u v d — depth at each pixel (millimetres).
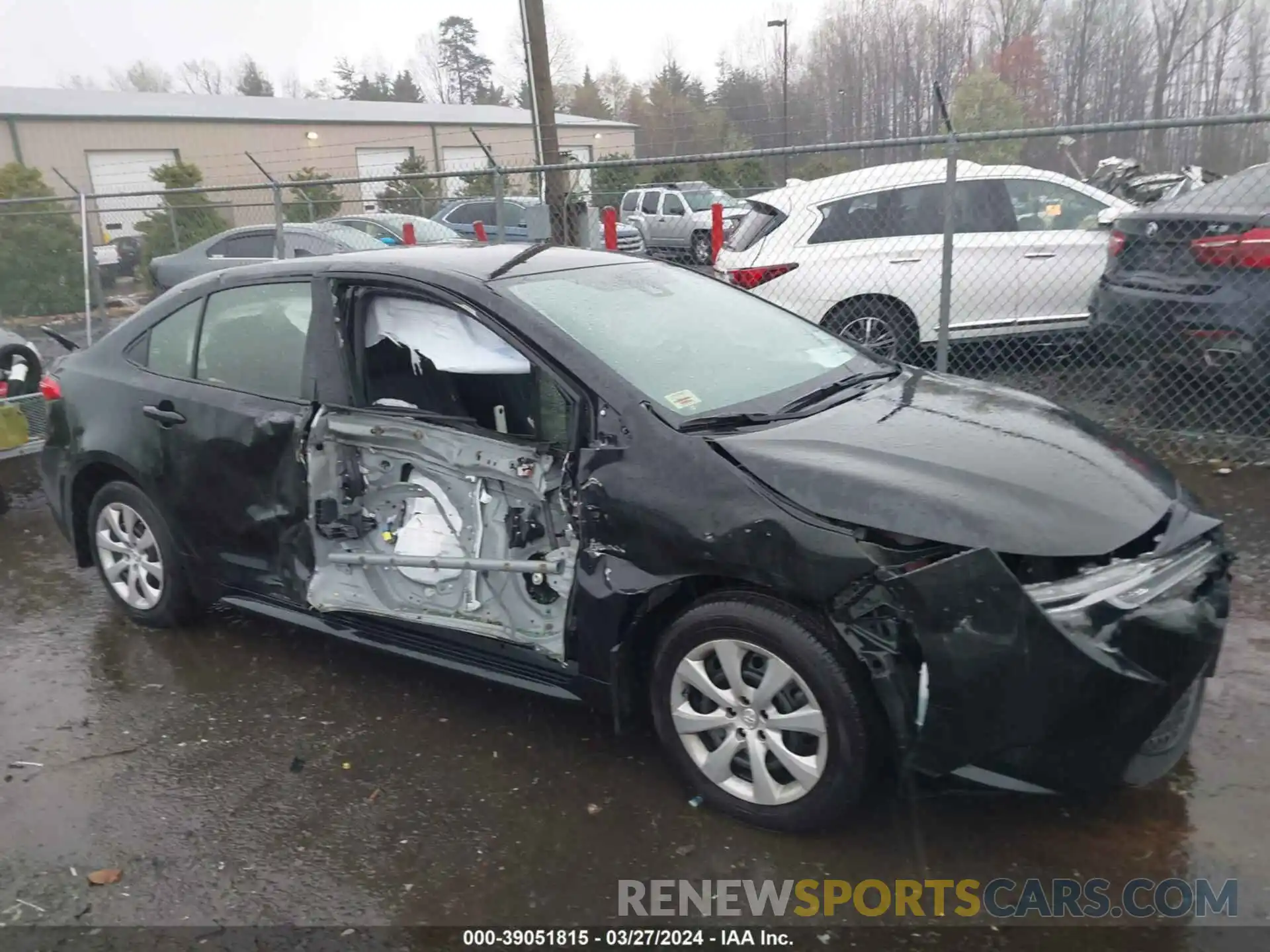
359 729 3721
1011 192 7805
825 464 2895
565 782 3316
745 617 2859
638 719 3307
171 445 4199
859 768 2768
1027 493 2836
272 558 4012
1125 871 2775
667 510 2943
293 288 3941
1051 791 2676
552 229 10320
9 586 5344
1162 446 6285
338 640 4488
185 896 2859
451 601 3600
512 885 2850
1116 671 2539
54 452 4738
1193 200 5957
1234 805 3014
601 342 3400
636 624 3078
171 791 3373
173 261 13023
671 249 19219
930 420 3316
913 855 2879
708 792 3066
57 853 3074
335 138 33188
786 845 2943
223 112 31188
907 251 7730
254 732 3734
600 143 37562
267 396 3947
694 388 3332
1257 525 5098
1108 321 6410
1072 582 2654
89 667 4332
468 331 3578
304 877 2918
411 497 3682
